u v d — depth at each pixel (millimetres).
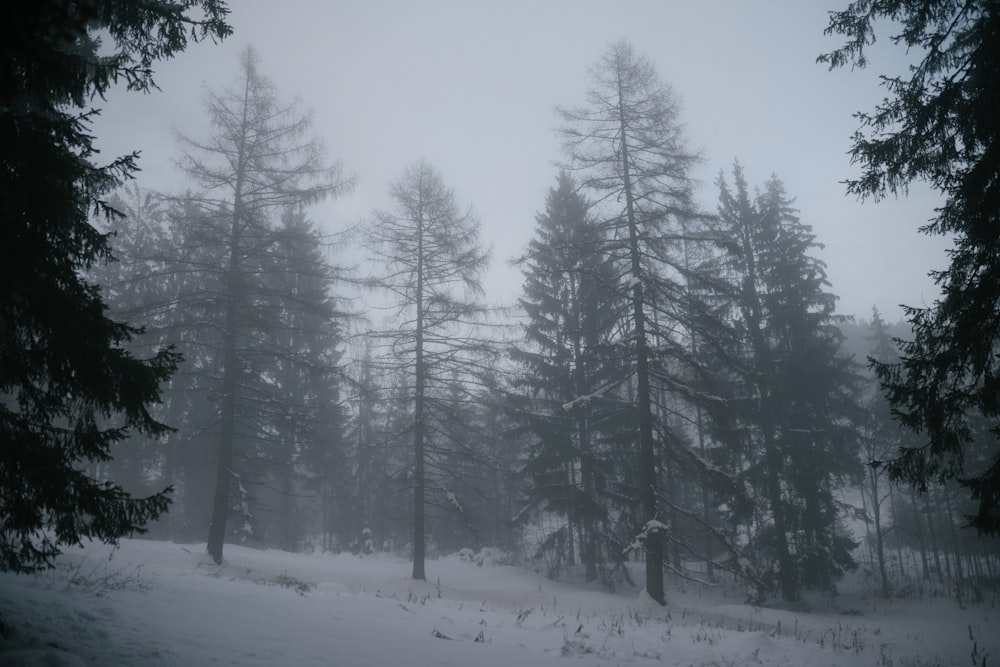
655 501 18531
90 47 7875
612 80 20500
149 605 8312
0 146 6012
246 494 18797
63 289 6418
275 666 6594
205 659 6453
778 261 25875
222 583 11211
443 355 21516
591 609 17469
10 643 5578
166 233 26766
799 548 23688
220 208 19203
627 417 22500
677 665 9906
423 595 18406
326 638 8156
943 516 38469
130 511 6344
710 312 18906
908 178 9867
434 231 22016
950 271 9266
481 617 12766
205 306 18672
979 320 8750
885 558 42938
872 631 17453
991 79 8977
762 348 24641
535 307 25094
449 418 22000
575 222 26078
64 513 6211
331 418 31234
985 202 8812
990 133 8977
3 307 6184
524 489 24625
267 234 19219
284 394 28266
